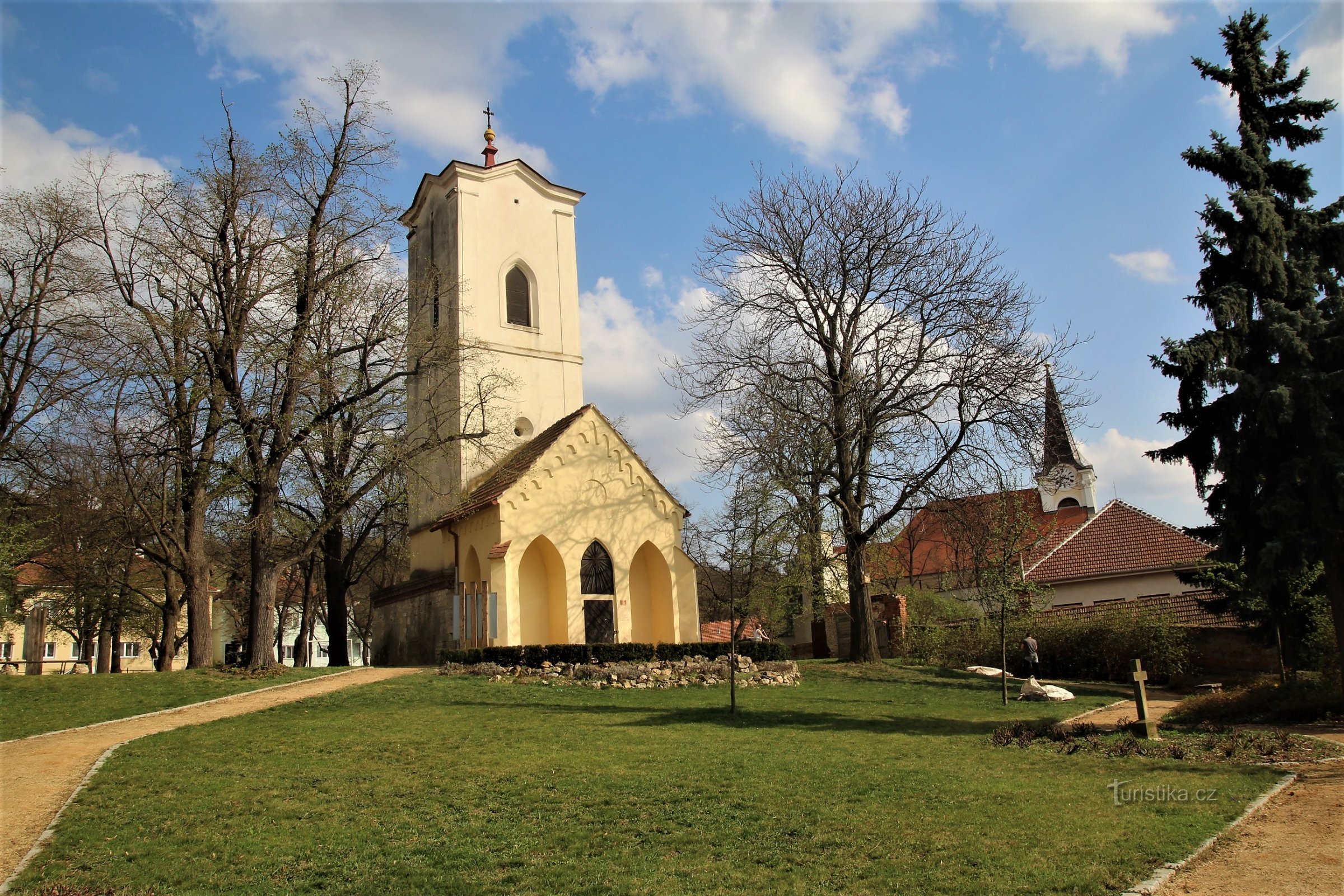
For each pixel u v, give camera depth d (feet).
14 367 98.48
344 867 31.01
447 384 112.78
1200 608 108.17
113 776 44.16
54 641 193.88
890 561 144.87
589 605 95.91
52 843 33.99
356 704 67.67
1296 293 63.72
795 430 102.32
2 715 65.10
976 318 99.35
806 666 101.30
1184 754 49.47
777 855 31.50
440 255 123.65
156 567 136.36
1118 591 141.18
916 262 103.96
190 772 44.86
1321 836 31.32
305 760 47.34
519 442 115.14
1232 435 62.28
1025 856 30.37
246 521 90.89
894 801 38.06
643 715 63.82
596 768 44.65
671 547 102.01
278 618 180.65
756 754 48.49
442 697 71.20
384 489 95.50
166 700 71.36
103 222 97.96
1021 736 55.57
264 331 87.45
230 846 33.27
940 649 116.37
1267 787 40.09
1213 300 62.23
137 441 92.89
